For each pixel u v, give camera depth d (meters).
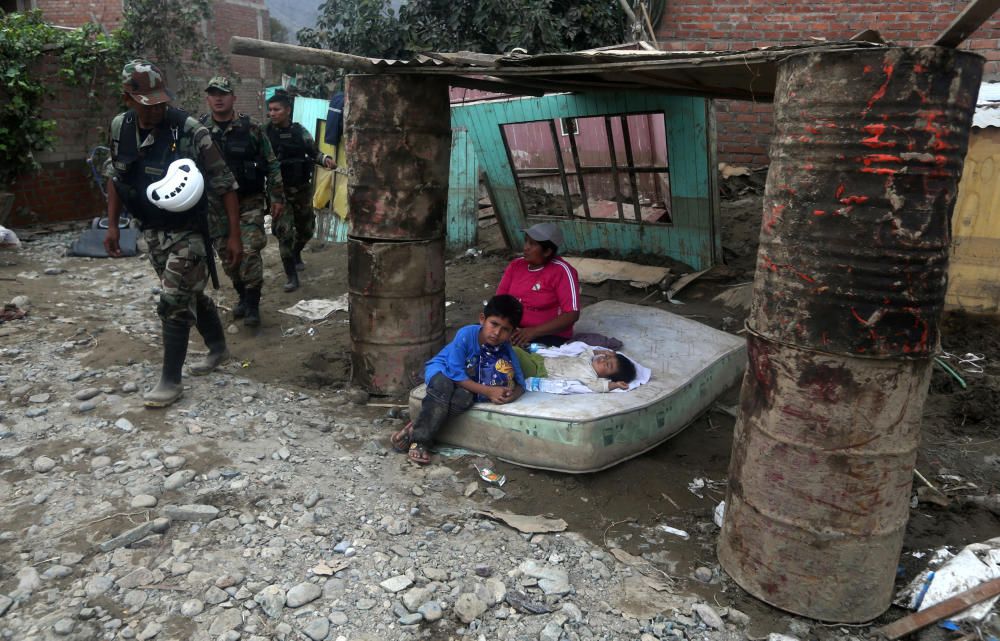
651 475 3.56
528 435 3.47
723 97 5.25
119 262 7.75
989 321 5.38
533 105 6.84
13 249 7.90
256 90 15.52
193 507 3.04
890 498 2.47
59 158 9.59
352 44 10.64
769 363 2.53
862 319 2.30
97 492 3.19
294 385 4.60
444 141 4.30
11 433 3.68
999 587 2.59
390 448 3.79
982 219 5.26
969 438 4.02
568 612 2.57
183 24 11.45
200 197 3.82
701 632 2.52
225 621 2.46
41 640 2.35
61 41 9.45
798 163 2.35
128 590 2.59
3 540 2.85
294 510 3.13
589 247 7.41
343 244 8.20
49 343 5.05
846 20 8.15
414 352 4.45
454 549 2.93
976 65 2.19
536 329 4.27
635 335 4.68
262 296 6.58
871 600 2.57
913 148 2.17
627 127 6.49
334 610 2.54
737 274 6.54
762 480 2.61
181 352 4.09
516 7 10.01
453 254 7.97
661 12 8.76
